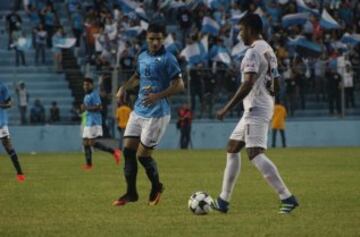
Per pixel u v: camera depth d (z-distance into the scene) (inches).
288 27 5044.3
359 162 3223.4
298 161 3302.2
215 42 4712.1
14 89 4554.6
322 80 4753.9
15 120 4507.9
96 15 4965.6
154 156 3730.3
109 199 1897.1
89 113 3088.1
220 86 4598.9
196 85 4586.6
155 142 1723.7
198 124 4613.7
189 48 4704.7
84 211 1657.2
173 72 1707.7
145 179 2458.2
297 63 4749.0
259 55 1520.7
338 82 4749.0
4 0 5369.1
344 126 4768.7
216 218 1531.7
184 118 4468.5
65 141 4520.2
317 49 4879.4
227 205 1595.7
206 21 4872.0
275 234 1326.3
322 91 4756.4
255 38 1544.0
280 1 5216.5
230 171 1582.2
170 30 5162.4
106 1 5216.5
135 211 1652.3
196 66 4697.3
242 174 2628.0
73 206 1752.0
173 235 1330.0
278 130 4571.9
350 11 5246.1
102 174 2733.8
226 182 1589.6
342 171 2755.9
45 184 2330.2
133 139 1729.8
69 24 5201.8
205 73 4586.6
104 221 1502.2
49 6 4965.6
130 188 1745.8
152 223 1470.2
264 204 1760.6
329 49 4945.9
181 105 4606.3
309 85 4739.2
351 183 2284.7
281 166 3016.7
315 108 4763.8
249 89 1499.8
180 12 5059.1
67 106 4623.5
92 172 2834.6
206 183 2322.8
